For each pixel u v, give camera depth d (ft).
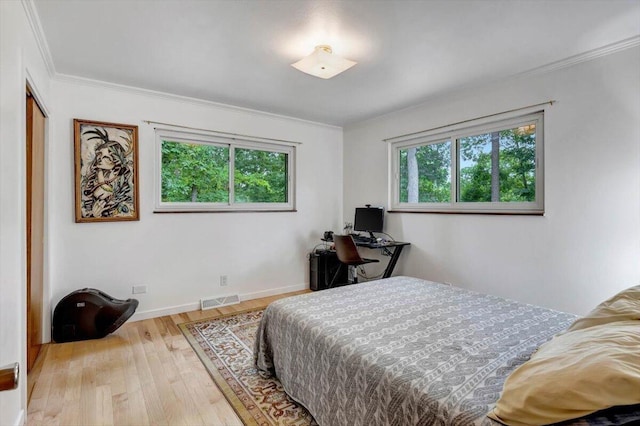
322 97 11.55
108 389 6.68
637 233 7.64
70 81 9.61
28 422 5.64
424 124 12.37
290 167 14.43
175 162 11.66
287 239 14.19
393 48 8.00
